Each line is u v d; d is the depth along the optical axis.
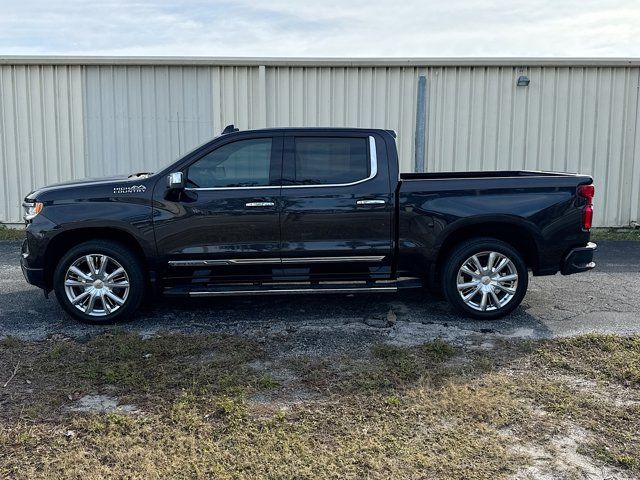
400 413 4.00
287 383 4.48
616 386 4.45
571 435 3.73
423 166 11.73
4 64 11.37
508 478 3.26
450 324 5.95
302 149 5.96
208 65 11.45
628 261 9.17
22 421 3.88
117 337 5.45
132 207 5.84
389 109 11.64
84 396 4.26
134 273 5.89
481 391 4.32
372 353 5.09
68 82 11.49
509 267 6.04
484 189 5.93
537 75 11.54
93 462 3.40
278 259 5.92
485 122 11.67
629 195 11.81
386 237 5.93
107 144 11.67
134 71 11.49
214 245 5.89
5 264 8.90
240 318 6.16
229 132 6.28
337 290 5.98
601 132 11.67
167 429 3.78
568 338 5.43
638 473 3.32
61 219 5.82
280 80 11.55
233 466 3.38
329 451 3.53
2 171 11.67
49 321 6.07
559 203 5.96
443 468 3.36
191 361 4.90
